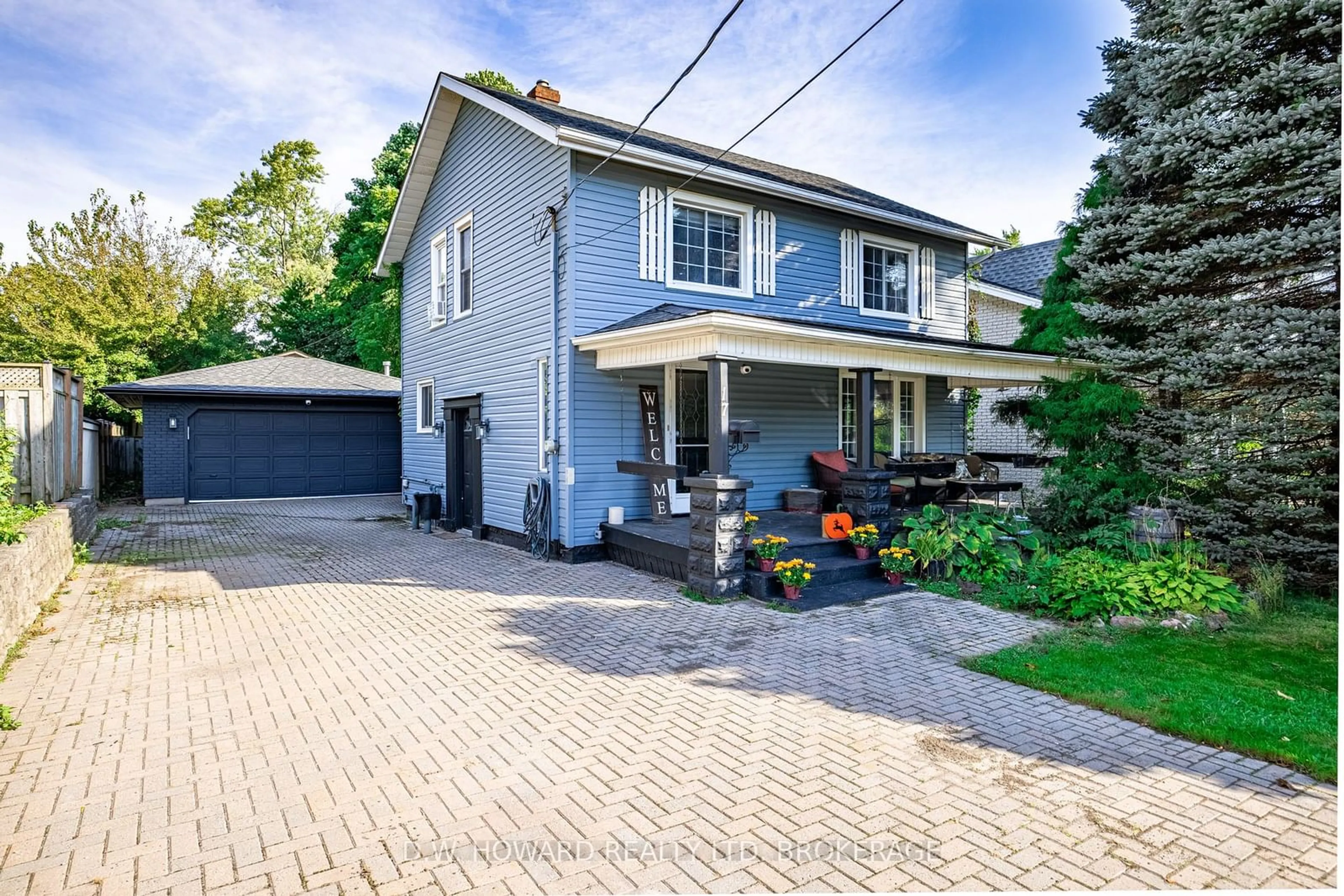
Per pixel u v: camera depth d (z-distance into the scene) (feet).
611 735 13.05
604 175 29.84
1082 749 12.39
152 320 83.20
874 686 15.49
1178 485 26.45
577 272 29.12
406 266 49.67
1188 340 25.32
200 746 12.68
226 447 57.41
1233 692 14.80
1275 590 21.81
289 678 16.29
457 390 41.22
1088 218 27.45
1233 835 9.71
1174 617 20.08
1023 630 19.76
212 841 9.67
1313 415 22.57
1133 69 26.50
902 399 40.65
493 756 12.23
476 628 20.42
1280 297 24.64
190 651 18.33
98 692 15.34
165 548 34.94
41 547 22.18
